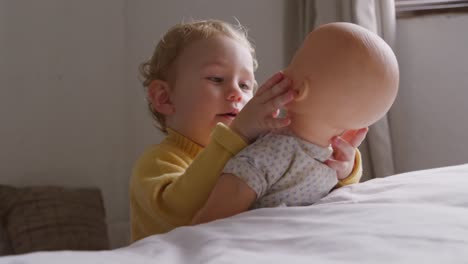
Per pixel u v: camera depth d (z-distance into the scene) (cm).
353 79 62
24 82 214
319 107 65
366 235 49
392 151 196
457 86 197
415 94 201
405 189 70
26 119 215
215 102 95
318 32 65
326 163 73
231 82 96
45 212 188
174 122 100
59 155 222
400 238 48
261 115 69
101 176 232
